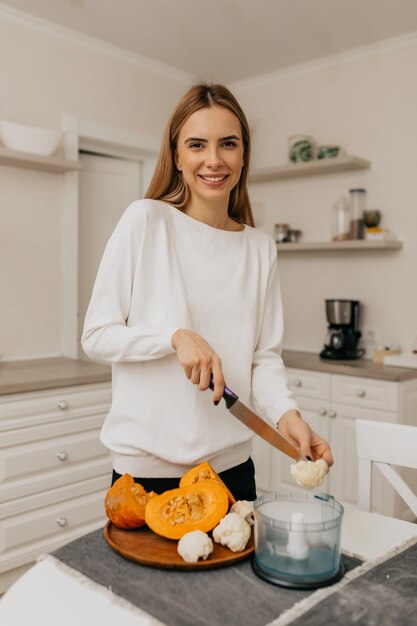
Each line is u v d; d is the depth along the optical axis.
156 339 1.04
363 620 0.70
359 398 2.71
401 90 3.03
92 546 0.88
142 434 1.15
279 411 1.13
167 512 0.89
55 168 2.83
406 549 0.90
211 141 1.12
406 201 3.03
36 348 2.91
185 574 0.80
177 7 2.69
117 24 2.87
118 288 1.14
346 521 1.02
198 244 1.21
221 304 1.22
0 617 0.73
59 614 0.72
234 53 3.23
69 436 2.36
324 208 3.36
